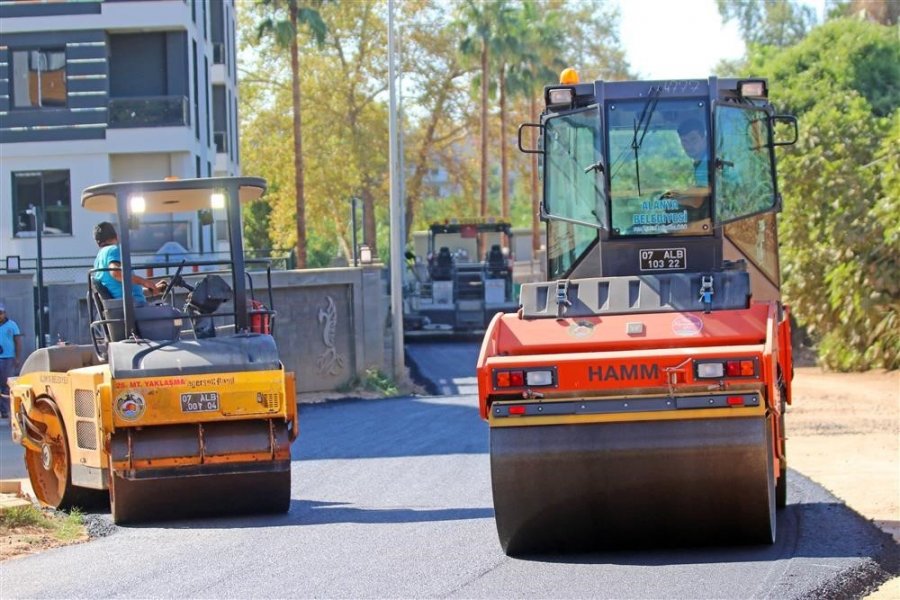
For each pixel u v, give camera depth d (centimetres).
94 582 1112
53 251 4669
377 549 1233
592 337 1170
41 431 1639
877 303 3478
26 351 2870
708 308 1192
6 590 1087
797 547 1167
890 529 1317
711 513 1130
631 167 1373
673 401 1107
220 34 6038
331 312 3416
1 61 4656
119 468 1434
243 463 1466
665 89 1377
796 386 3266
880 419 2477
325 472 1891
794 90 4591
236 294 1554
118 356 1455
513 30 8306
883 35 4775
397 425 2556
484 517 1405
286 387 1483
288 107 8369
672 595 985
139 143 4681
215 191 1569
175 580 1113
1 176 4678
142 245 4566
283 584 1082
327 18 8506
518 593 1016
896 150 3434
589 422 1120
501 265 5394
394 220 3759
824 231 3662
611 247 1370
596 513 1142
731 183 1377
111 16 4662
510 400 1141
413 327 5288
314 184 8175
